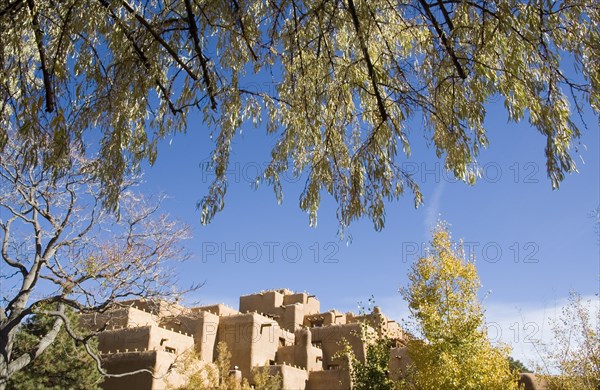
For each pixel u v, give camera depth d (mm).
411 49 6258
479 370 13469
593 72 4922
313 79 6230
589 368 17969
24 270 15250
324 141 6496
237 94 6168
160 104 6086
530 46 5070
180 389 20812
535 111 5176
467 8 5141
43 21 5273
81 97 5191
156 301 15867
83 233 15375
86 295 14883
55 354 20875
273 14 5867
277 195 6672
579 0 4816
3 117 5004
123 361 24453
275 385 25641
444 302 14359
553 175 5000
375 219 6090
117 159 5328
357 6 5609
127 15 5566
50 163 4977
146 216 15406
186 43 5703
